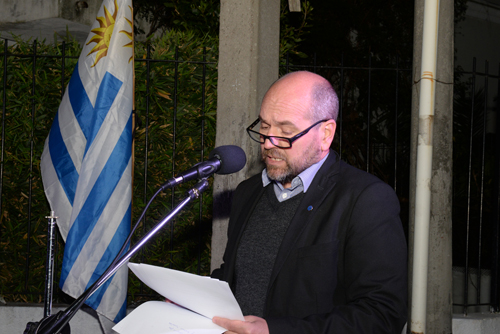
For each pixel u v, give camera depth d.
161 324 1.51
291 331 1.47
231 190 3.02
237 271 1.86
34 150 3.87
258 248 1.82
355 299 1.57
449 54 2.90
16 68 3.90
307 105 1.70
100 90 3.04
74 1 6.02
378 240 1.58
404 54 6.67
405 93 6.07
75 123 3.09
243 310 1.78
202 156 3.74
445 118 2.92
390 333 1.50
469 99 6.33
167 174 3.93
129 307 3.88
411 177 2.90
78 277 2.98
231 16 3.01
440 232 2.95
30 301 3.97
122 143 3.06
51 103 3.87
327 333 1.47
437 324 2.96
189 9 4.75
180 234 3.95
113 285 3.07
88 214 3.00
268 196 1.90
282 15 4.82
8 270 3.91
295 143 1.69
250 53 2.96
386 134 6.18
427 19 2.28
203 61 3.78
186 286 1.46
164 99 3.93
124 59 3.10
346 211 1.67
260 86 2.99
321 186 1.75
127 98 3.10
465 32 8.49
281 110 1.70
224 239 3.05
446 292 2.97
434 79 2.28
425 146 2.27
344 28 6.71
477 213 5.72
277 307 1.68
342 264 1.65
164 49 3.96
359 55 6.66
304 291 1.65
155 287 1.60
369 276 1.55
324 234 1.66
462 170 5.79
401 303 1.54
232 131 3.00
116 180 3.03
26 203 3.90
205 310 1.50
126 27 3.12
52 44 4.07
